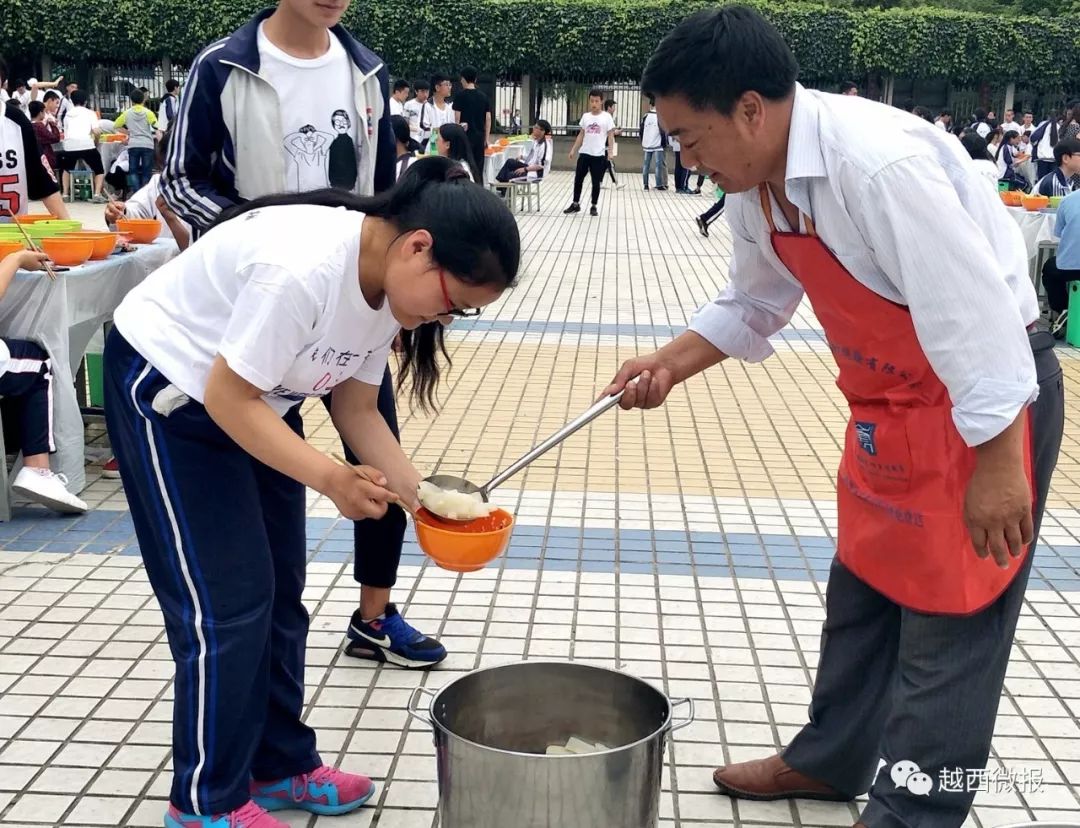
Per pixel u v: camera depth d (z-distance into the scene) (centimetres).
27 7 2352
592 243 1229
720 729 276
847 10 2636
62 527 398
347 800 238
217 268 194
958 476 193
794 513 428
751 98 179
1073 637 329
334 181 281
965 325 174
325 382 204
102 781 249
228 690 206
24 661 302
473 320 775
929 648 203
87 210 1484
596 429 531
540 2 2466
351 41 286
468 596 348
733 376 638
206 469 201
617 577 365
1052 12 3195
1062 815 244
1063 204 720
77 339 442
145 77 2506
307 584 354
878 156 175
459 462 475
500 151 1567
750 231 217
